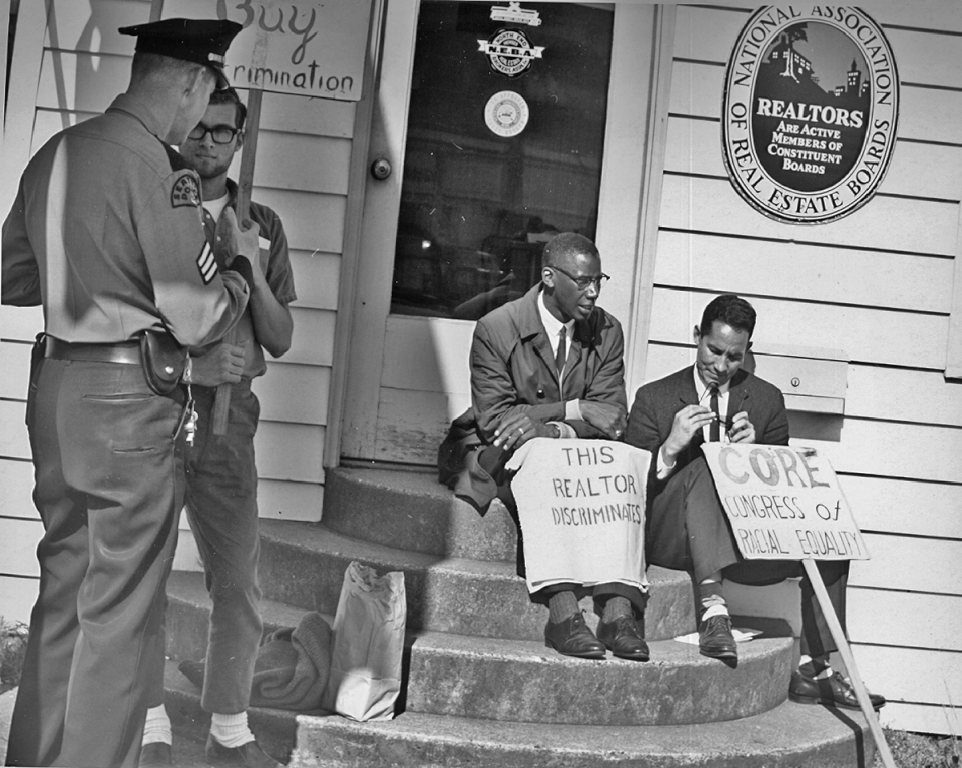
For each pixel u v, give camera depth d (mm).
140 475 2877
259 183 4000
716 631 3611
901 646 4160
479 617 3607
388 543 3871
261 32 3611
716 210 4105
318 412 4094
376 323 4184
